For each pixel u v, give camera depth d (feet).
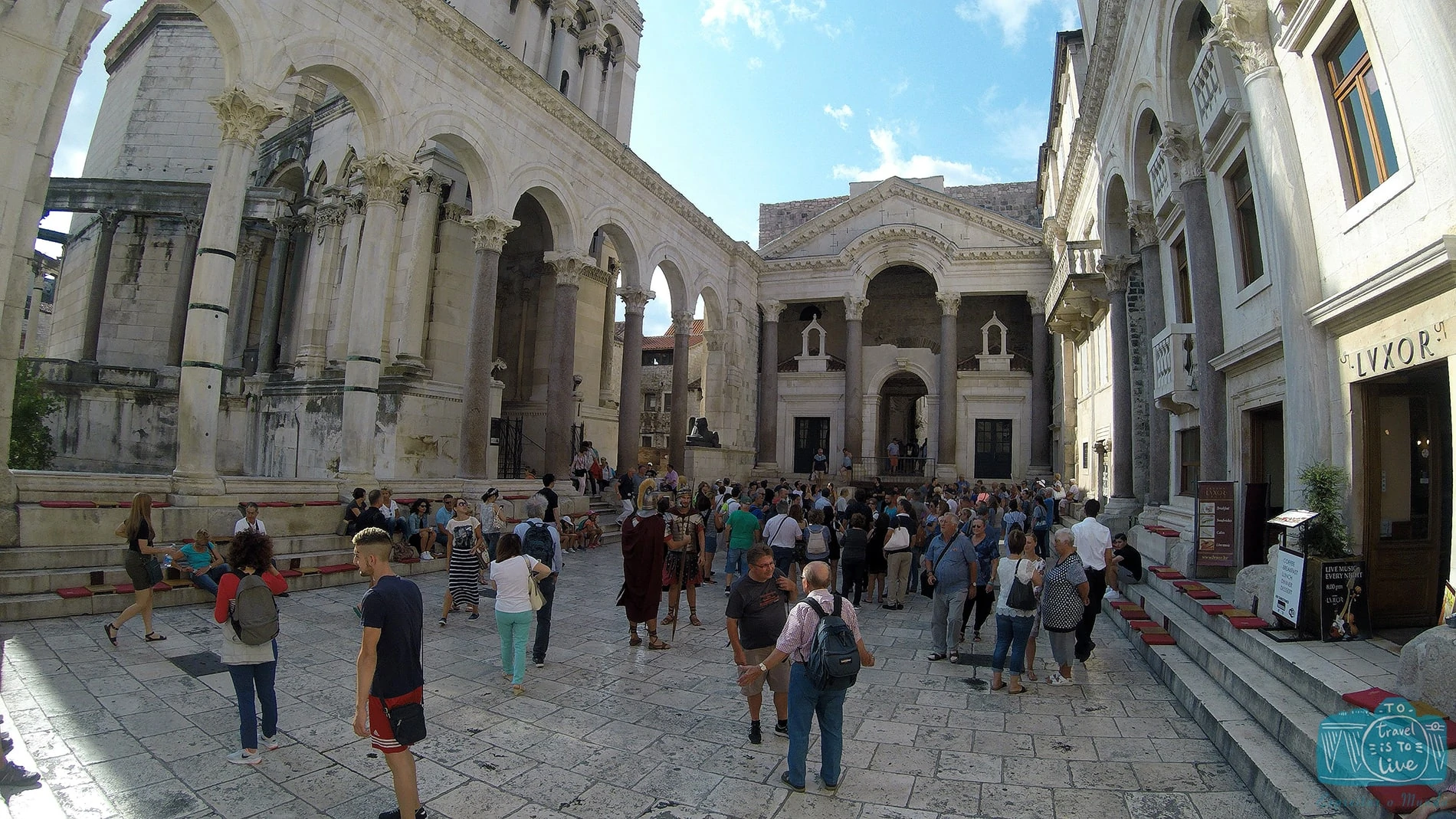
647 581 31.53
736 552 43.32
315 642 29.60
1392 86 22.89
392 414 61.87
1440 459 26.00
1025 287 109.29
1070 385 95.35
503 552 26.03
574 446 86.02
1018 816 17.19
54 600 29.99
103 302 81.66
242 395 73.56
